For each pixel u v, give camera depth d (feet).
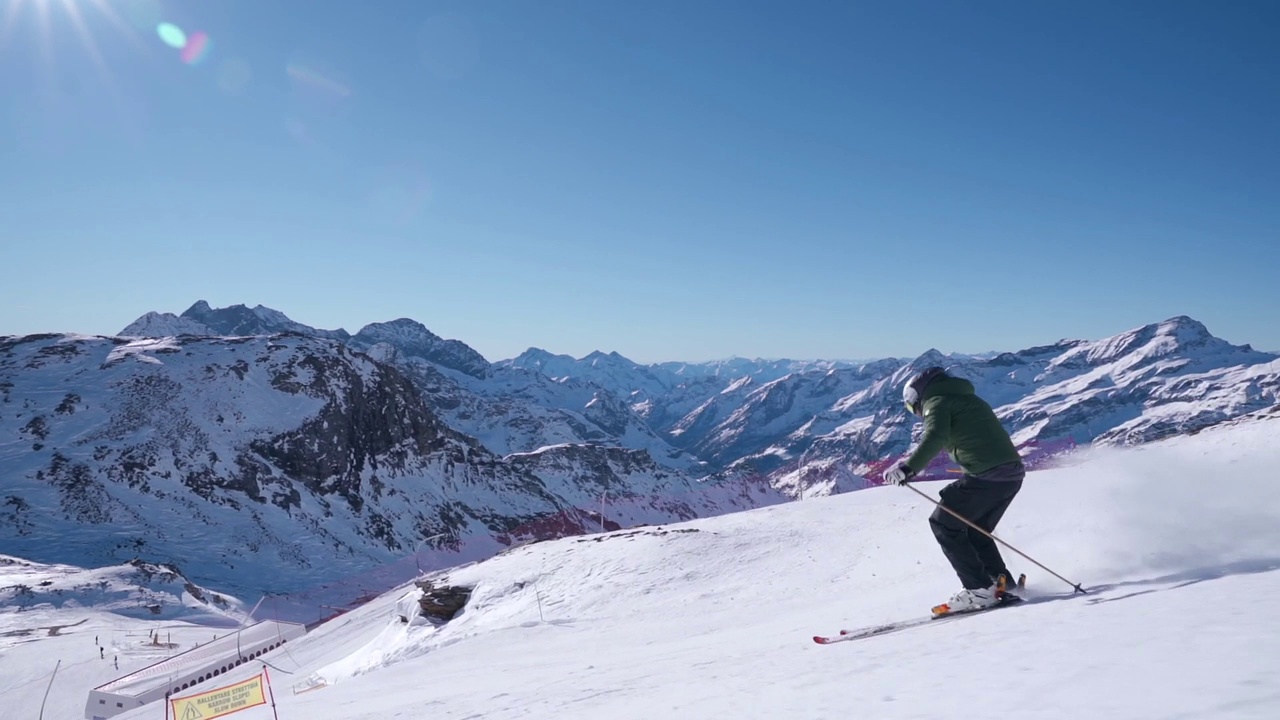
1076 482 38.96
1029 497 40.88
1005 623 14.15
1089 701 7.03
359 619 125.29
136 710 75.82
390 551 388.57
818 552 71.72
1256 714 5.34
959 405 17.69
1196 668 7.46
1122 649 9.27
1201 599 12.05
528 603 79.77
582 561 90.27
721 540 85.71
